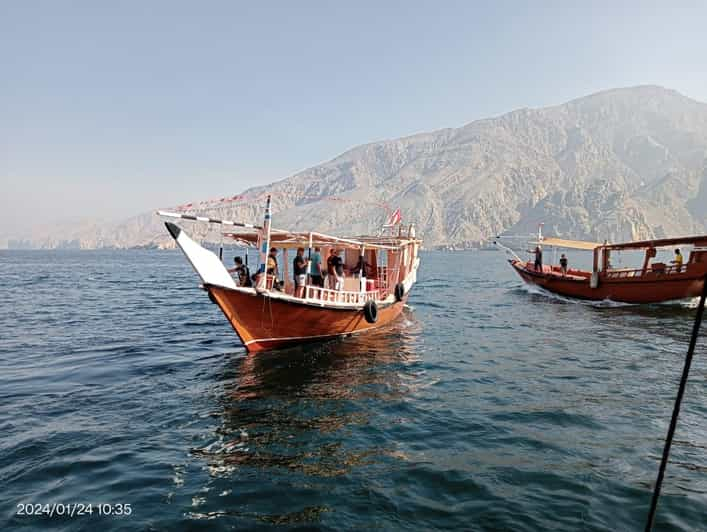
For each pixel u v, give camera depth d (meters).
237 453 7.91
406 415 9.66
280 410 9.90
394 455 7.82
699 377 12.38
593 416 9.55
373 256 22.45
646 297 26.38
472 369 13.34
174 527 5.82
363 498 6.48
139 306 29.03
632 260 102.31
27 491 6.68
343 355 14.88
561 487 6.73
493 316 24.25
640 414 9.66
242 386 11.56
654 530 5.67
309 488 6.77
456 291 39.22
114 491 6.67
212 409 9.96
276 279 16.12
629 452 7.87
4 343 17.20
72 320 23.02
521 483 6.85
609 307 27.20
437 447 8.12
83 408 10.03
